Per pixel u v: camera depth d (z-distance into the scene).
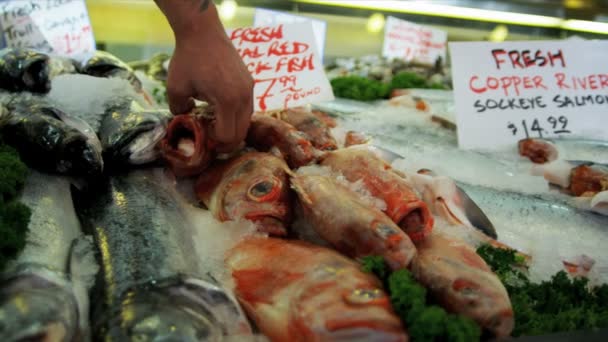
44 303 1.03
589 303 1.36
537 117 2.36
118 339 0.98
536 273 1.52
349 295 1.06
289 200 1.49
